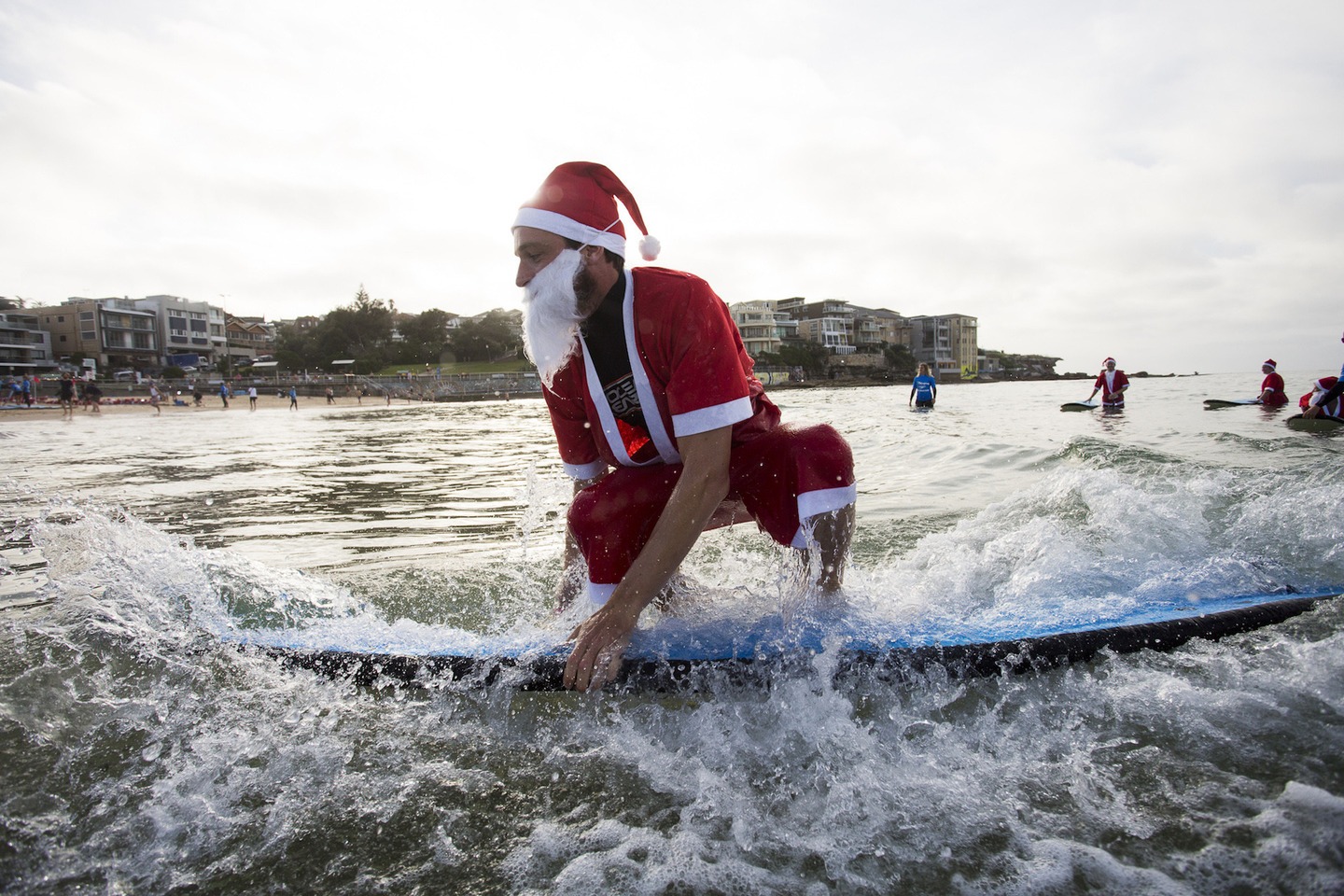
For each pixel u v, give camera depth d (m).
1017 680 1.74
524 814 1.32
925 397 19.98
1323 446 6.94
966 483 5.40
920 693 1.69
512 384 69.75
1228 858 1.09
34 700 1.69
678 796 1.36
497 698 1.73
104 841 1.24
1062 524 3.01
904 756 1.44
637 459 2.03
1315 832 1.12
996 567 2.54
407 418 26.34
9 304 91.19
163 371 77.38
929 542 3.21
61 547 2.76
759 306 98.81
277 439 14.69
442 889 1.13
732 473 2.04
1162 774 1.33
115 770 1.44
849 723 1.56
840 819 1.25
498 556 3.50
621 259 1.88
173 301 94.88
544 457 9.62
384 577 2.98
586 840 1.23
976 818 1.24
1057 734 1.50
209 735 1.57
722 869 1.13
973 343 136.38
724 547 3.38
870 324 123.00
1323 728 1.42
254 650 1.90
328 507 5.31
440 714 1.69
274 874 1.17
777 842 1.20
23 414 31.33
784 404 25.23
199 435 16.27
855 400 31.95
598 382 1.96
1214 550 2.65
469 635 1.99
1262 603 2.04
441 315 108.38
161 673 1.85
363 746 1.55
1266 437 8.21
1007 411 18.09
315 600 2.41
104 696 1.73
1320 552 2.53
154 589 2.39
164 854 1.21
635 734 1.59
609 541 1.91
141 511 5.12
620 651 1.71
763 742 1.52
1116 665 1.77
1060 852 1.13
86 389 36.31
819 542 1.97
